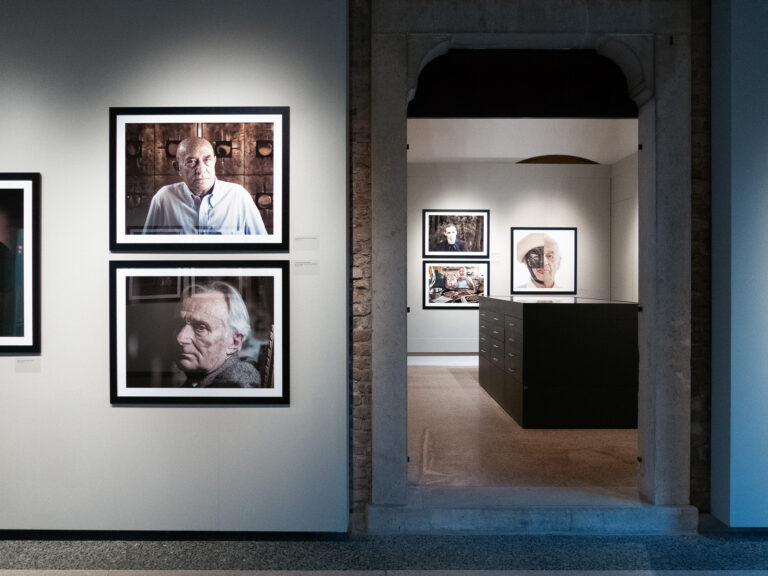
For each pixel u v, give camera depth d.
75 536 3.88
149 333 3.83
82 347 3.84
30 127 3.80
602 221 11.66
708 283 4.02
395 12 3.95
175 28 3.81
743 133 3.75
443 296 11.66
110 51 3.81
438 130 9.68
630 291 10.80
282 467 3.86
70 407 3.84
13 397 3.85
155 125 3.82
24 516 3.86
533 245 11.66
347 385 3.86
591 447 5.68
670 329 3.97
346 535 3.89
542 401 6.46
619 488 4.36
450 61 4.26
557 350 6.47
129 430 3.85
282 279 3.82
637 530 3.96
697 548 3.71
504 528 3.95
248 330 3.83
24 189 3.79
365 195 3.99
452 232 11.63
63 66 3.80
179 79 3.82
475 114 4.25
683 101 3.94
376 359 3.94
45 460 3.85
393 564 3.50
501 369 7.53
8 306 3.82
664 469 3.98
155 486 3.86
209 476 3.86
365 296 3.98
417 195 11.62
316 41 3.81
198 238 3.82
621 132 9.59
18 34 3.80
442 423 6.70
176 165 3.81
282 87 3.82
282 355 3.82
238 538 3.88
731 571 3.40
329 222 3.82
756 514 3.78
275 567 3.46
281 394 3.83
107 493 3.85
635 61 4.00
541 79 4.26
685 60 3.95
